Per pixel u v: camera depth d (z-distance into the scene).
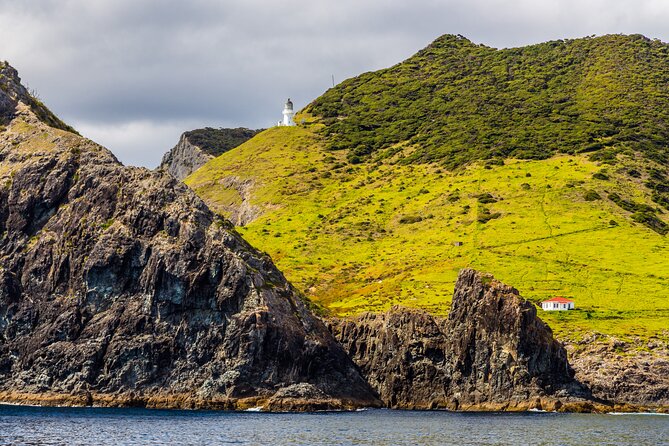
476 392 189.88
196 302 188.62
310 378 190.62
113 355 184.00
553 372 189.50
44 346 187.00
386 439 127.75
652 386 191.75
